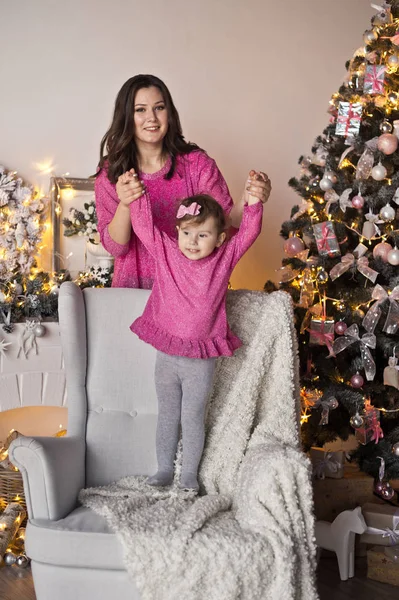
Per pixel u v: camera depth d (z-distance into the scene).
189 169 2.64
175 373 2.27
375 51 3.00
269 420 2.38
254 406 2.37
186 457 2.25
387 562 2.71
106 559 1.86
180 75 3.87
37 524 1.98
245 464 2.15
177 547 1.84
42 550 1.91
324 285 3.09
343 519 2.75
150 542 1.85
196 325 2.20
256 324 2.45
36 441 2.07
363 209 3.03
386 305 2.93
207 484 2.27
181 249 2.20
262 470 2.03
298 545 1.99
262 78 4.04
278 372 2.42
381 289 2.85
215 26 3.92
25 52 3.61
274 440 2.30
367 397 3.02
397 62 2.90
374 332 2.99
